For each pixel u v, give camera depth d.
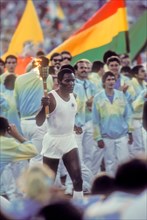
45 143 22.34
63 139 22.22
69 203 12.86
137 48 32.88
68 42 30.20
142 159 13.23
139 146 27.88
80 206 13.52
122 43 30.30
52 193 13.19
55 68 27.22
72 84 22.09
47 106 22.06
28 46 34.06
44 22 62.34
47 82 25.03
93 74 27.41
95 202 13.64
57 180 25.42
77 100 26.05
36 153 20.66
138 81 28.45
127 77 28.41
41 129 24.67
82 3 67.69
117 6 30.19
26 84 24.95
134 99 28.09
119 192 13.15
